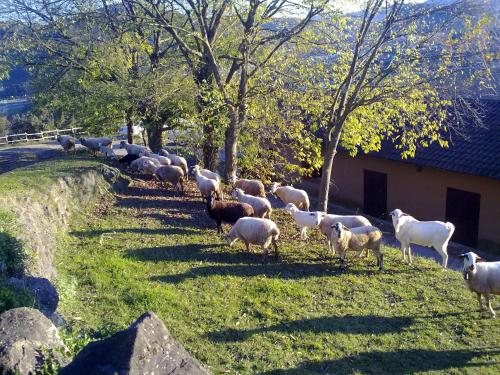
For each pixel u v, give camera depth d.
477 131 15.80
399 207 17.64
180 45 16.27
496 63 12.60
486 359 7.48
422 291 9.83
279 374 6.67
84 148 27.30
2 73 17.72
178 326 7.65
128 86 16.72
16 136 41.28
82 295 8.31
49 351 4.36
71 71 20.50
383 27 12.74
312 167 17.62
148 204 14.50
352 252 11.91
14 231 8.23
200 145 17.98
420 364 7.26
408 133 13.67
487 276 8.59
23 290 6.32
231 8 16.91
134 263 9.89
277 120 15.60
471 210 15.24
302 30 14.30
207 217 13.77
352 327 8.17
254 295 9.01
